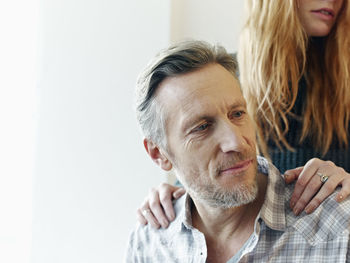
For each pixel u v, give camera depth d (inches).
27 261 86.1
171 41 85.9
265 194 51.3
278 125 72.0
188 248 53.3
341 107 70.5
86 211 85.1
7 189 87.2
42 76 85.7
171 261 54.0
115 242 84.5
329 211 48.1
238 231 50.5
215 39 85.9
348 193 48.2
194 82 47.4
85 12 85.2
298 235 48.3
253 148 47.6
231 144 45.4
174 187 60.3
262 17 72.2
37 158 85.7
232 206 47.0
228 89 47.3
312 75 72.0
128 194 84.3
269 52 71.9
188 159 47.7
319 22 69.6
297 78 71.4
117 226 84.5
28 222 86.5
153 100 49.4
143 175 84.0
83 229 85.1
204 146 46.8
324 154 70.7
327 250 46.9
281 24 70.8
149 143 52.2
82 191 85.1
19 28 87.4
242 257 48.8
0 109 87.7
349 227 46.9
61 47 85.5
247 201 46.3
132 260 57.7
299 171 52.2
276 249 48.4
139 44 84.0
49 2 85.7
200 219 52.9
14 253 86.3
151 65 49.1
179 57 47.8
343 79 70.4
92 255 85.0
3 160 87.5
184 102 47.3
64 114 85.5
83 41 85.2
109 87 84.7
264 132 73.1
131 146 84.3
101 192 84.7
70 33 85.4
